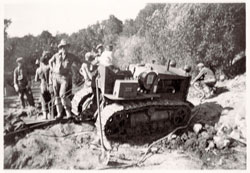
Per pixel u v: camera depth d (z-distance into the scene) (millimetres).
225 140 7352
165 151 7141
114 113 6469
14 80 7660
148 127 7383
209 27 9219
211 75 8727
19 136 7148
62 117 7578
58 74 7398
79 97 7402
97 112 7383
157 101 7121
